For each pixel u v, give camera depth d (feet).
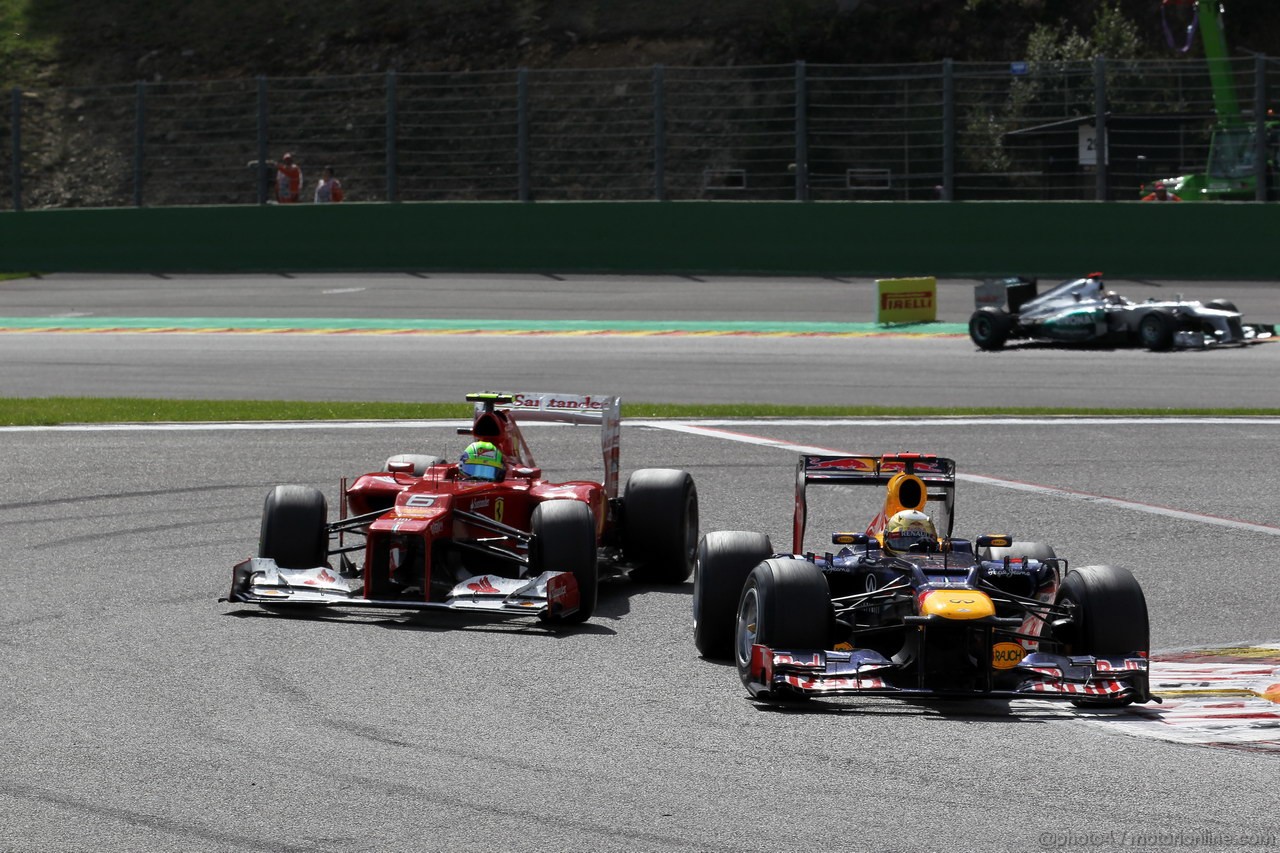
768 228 458.50
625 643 109.40
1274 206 426.10
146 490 172.86
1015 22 610.65
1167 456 200.54
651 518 130.41
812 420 232.12
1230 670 103.45
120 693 93.20
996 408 247.50
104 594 122.21
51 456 196.34
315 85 641.81
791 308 393.91
